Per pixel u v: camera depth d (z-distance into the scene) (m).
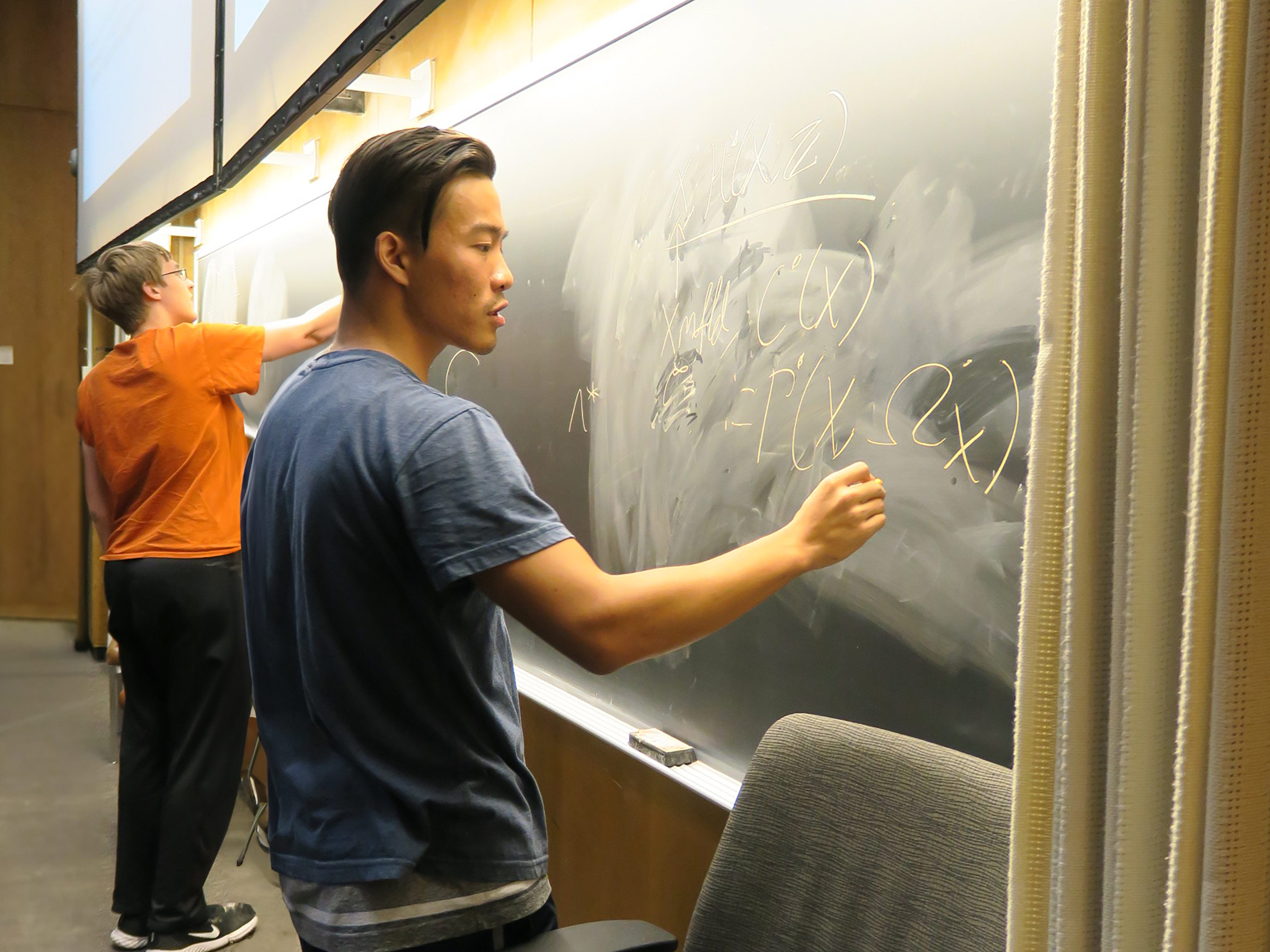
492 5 2.06
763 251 1.33
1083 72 0.48
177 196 2.67
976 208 1.03
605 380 1.70
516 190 2.00
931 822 0.85
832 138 1.21
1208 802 0.43
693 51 1.47
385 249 0.99
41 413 6.30
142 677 2.51
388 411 0.92
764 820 0.96
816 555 0.92
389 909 0.94
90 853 3.06
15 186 6.16
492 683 1.02
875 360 1.15
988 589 1.02
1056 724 0.50
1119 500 0.47
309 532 0.93
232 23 2.18
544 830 1.07
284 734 1.01
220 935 2.53
